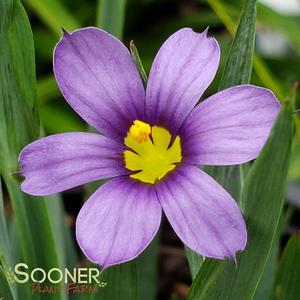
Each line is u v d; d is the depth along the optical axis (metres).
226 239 0.06
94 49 0.07
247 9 0.07
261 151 0.06
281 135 0.06
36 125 0.08
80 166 0.07
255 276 0.07
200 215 0.06
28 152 0.07
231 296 0.07
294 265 0.09
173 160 0.07
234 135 0.06
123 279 0.07
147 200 0.06
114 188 0.07
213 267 0.07
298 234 0.09
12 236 0.10
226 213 0.06
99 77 0.07
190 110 0.07
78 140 0.07
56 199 0.10
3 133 0.08
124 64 0.07
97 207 0.06
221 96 0.07
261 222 0.07
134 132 0.07
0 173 0.08
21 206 0.08
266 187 0.07
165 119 0.07
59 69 0.07
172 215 0.06
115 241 0.06
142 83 0.07
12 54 0.07
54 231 0.09
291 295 0.09
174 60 0.07
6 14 0.07
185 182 0.06
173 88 0.07
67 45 0.07
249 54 0.07
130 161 0.07
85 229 0.06
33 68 0.08
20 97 0.08
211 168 0.08
